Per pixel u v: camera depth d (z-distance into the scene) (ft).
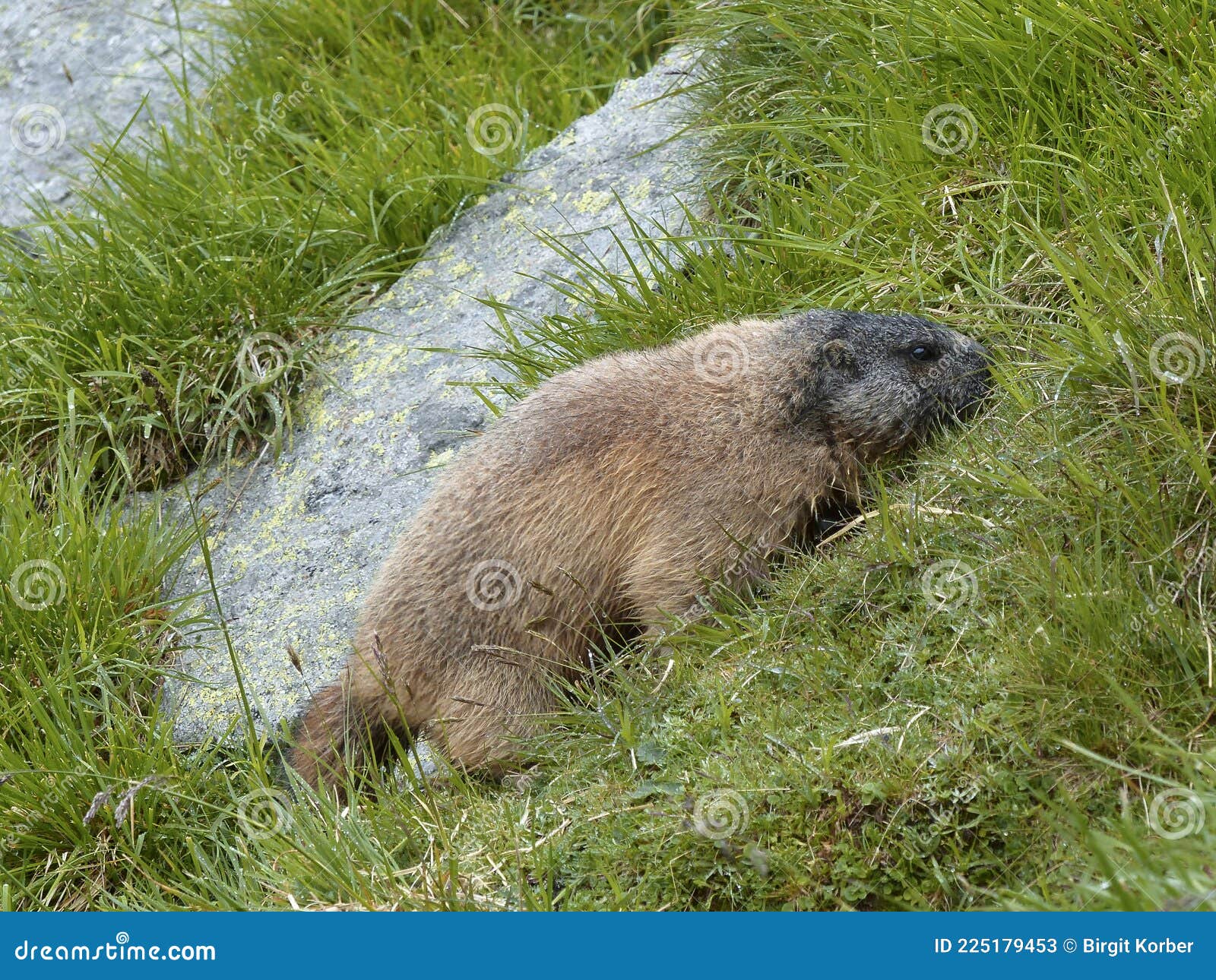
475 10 46.19
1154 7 30.50
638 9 44.96
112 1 51.88
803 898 22.08
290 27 46.01
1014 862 21.30
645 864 23.38
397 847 25.91
